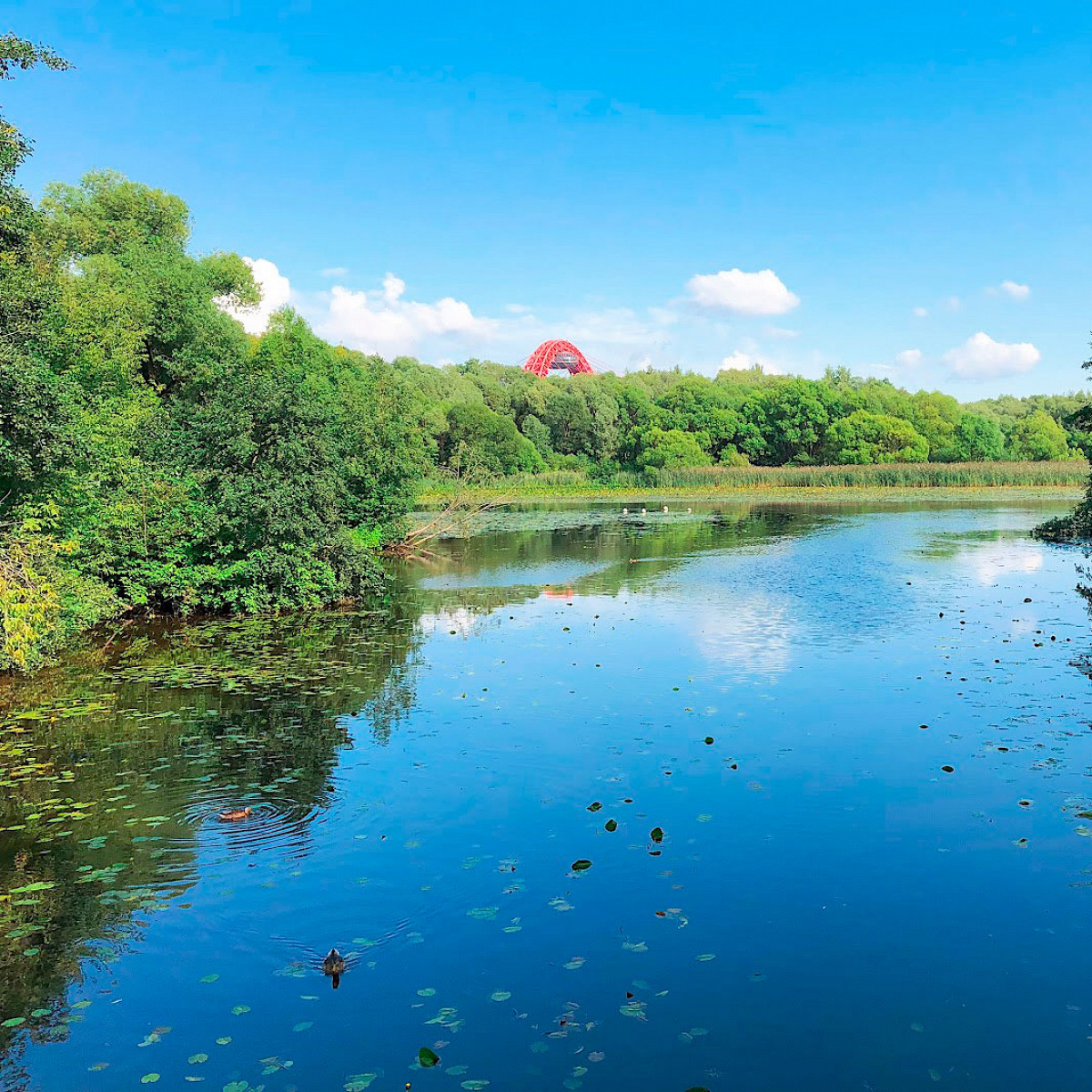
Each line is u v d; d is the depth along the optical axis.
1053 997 6.39
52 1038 6.14
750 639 18.44
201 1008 6.45
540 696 14.40
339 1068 5.77
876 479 86.19
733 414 108.69
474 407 90.62
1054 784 10.38
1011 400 150.50
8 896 8.11
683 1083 5.56
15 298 17.27
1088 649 17.05
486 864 8.56
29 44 15.70
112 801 10.34
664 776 10.82
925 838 9.02
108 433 22.50
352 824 9.59
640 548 36.16
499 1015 6.29
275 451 23.64
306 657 17.59
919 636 18.42
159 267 37.38
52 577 17.81
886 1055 5.81
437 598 24.73
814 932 7.29
